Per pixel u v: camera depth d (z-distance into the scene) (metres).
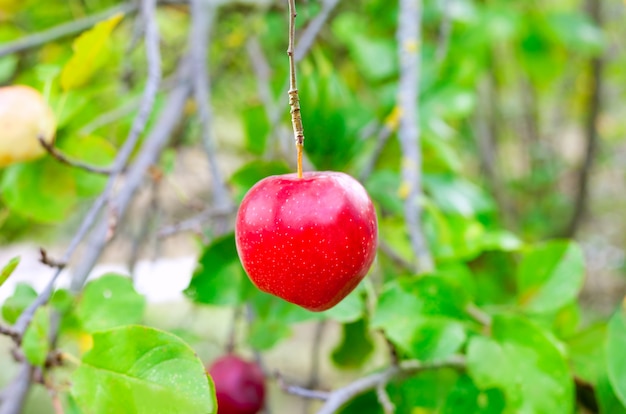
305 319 0.70
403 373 0.70
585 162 1.98
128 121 0.97
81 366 0.62
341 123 0.81
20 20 1.17
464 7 1.19
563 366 0.66
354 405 0.72
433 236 0.82
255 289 0.71
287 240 0.60
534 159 2.15
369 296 0.72
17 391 0.66
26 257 1.70
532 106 2.10
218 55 1.31
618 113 2.61
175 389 0.61
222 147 1.33
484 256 0.83
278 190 0.61
